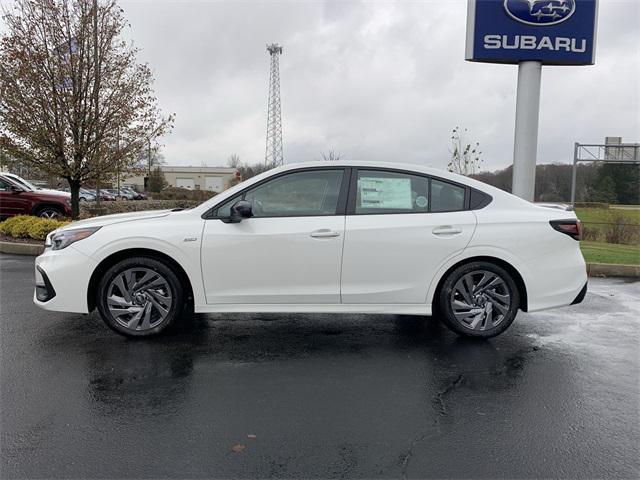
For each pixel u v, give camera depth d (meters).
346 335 4.95
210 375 3.89
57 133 10.43
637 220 15.03
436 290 4.74
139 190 74.19
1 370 3.94
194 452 2.80
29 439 2.92
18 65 10.08
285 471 2.63
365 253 4.55
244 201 4.52
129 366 4.05
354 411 3.32
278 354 4.38
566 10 10.14
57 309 4.55
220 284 4.56
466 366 4.15
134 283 4.61
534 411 3.34
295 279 4.56
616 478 2.60
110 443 2.89
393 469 2.66
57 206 13.43
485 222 4.63
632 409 3.38
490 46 10.33
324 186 4.69
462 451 2.84
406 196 4.70
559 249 4.70
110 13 10.78
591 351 4.55
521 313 5.93
